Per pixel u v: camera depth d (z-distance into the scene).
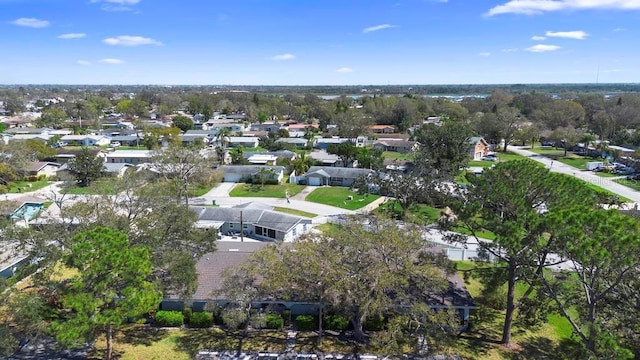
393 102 175.75
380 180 59.38
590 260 18.92
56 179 77.69
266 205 59.47
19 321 25.28
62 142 114.81
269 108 190.25
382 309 25.84
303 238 28.66
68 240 27.44
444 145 73.19
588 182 78.25
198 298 30.36
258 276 29.92
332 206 63.44
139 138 119.75
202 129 143.62
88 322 21.59
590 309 22.30
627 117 136.12
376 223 29.17
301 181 78.19
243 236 50.97
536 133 122.38
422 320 26.42
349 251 26.62
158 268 28.55
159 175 67.62
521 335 30.16
